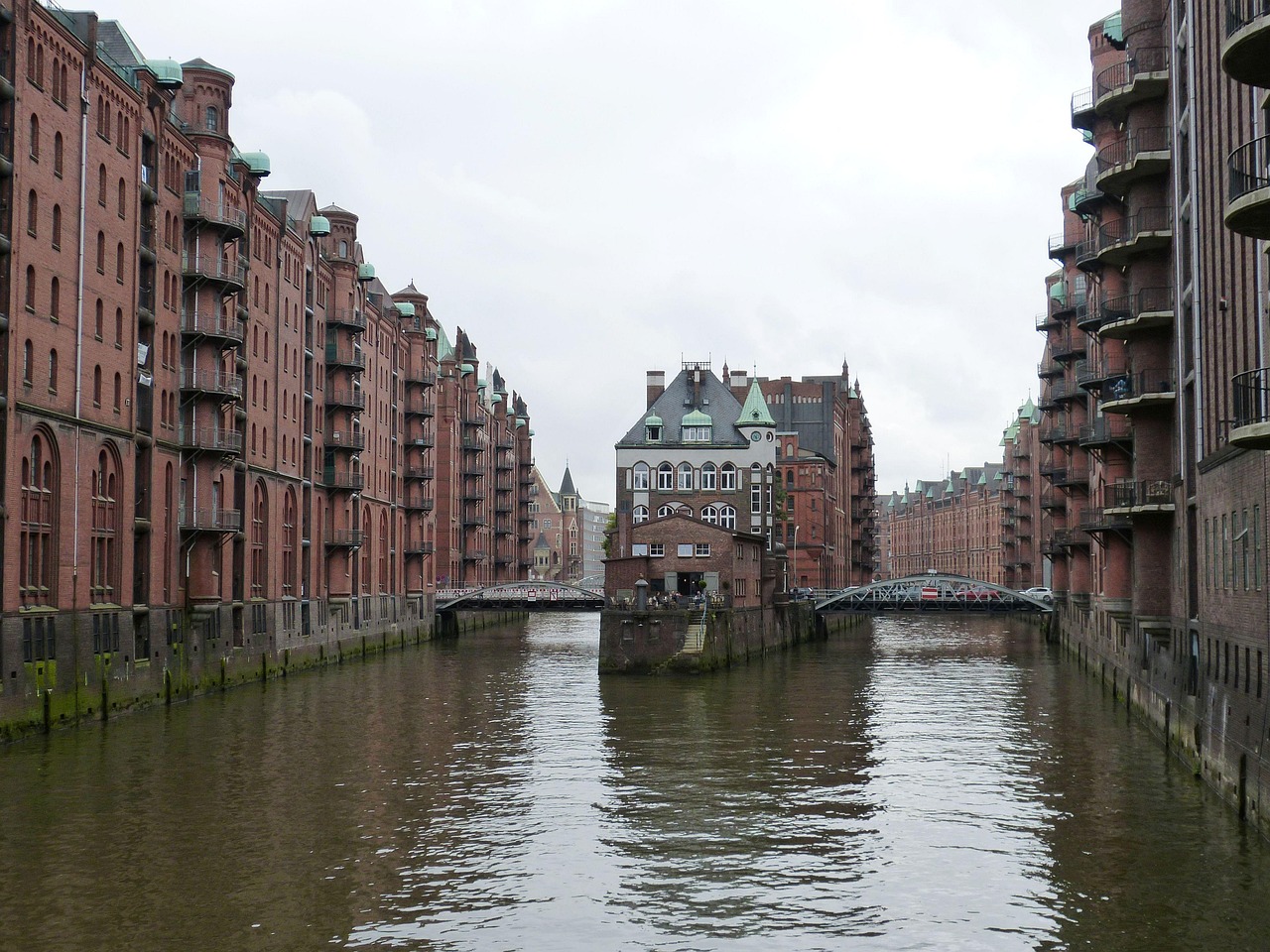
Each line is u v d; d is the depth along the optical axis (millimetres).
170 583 60625
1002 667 83688
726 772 42219
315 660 82188
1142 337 47969
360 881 29000
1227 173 36938
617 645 77062
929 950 24594
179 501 61938
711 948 24797
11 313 45594
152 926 25672
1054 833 33281
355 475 89000
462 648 104188
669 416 110000
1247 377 33500
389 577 104188
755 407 108750
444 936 25359
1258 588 31531
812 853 31641
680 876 29625
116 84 55062
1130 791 38344
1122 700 60688
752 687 69625
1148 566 47438
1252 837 31922
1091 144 62344
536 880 29234
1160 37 48219
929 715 56906
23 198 46688
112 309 54688
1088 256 58062
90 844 31906
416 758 44594
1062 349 78188
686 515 86875
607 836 33250
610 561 84875
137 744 46562
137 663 56219
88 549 51875
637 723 54000
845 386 184000
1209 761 37812
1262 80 26531
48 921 25922
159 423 59625
